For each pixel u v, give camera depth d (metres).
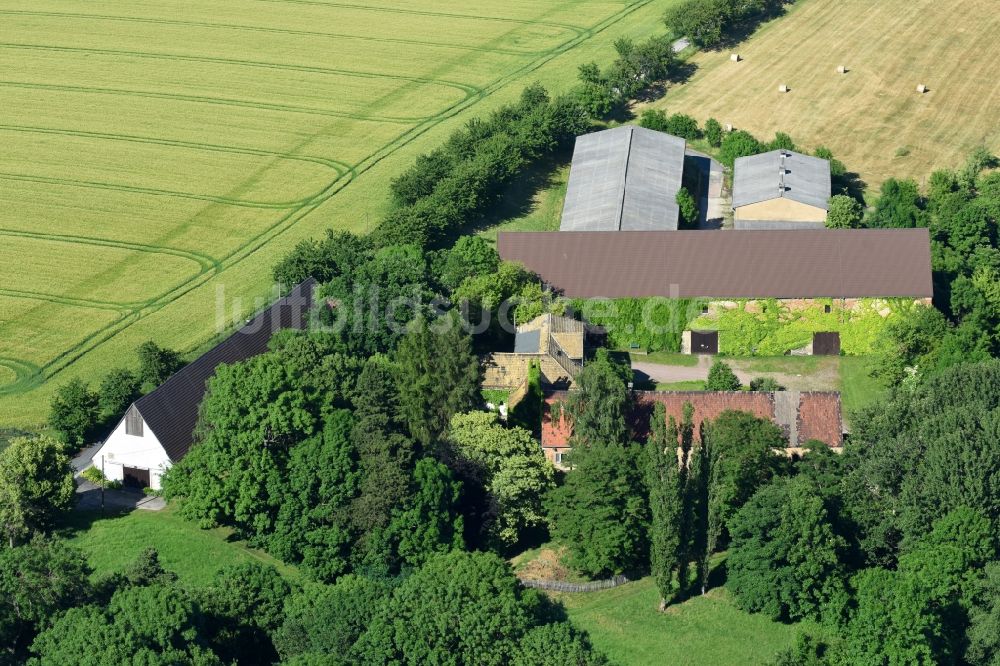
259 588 155.12
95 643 138.75
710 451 167.12
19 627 147.62
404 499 169.38
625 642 161.00
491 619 148.62
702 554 168.12
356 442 174.62
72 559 151.75
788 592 163.00
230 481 173.38
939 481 171.25
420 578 154.75
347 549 170.38
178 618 143.88
